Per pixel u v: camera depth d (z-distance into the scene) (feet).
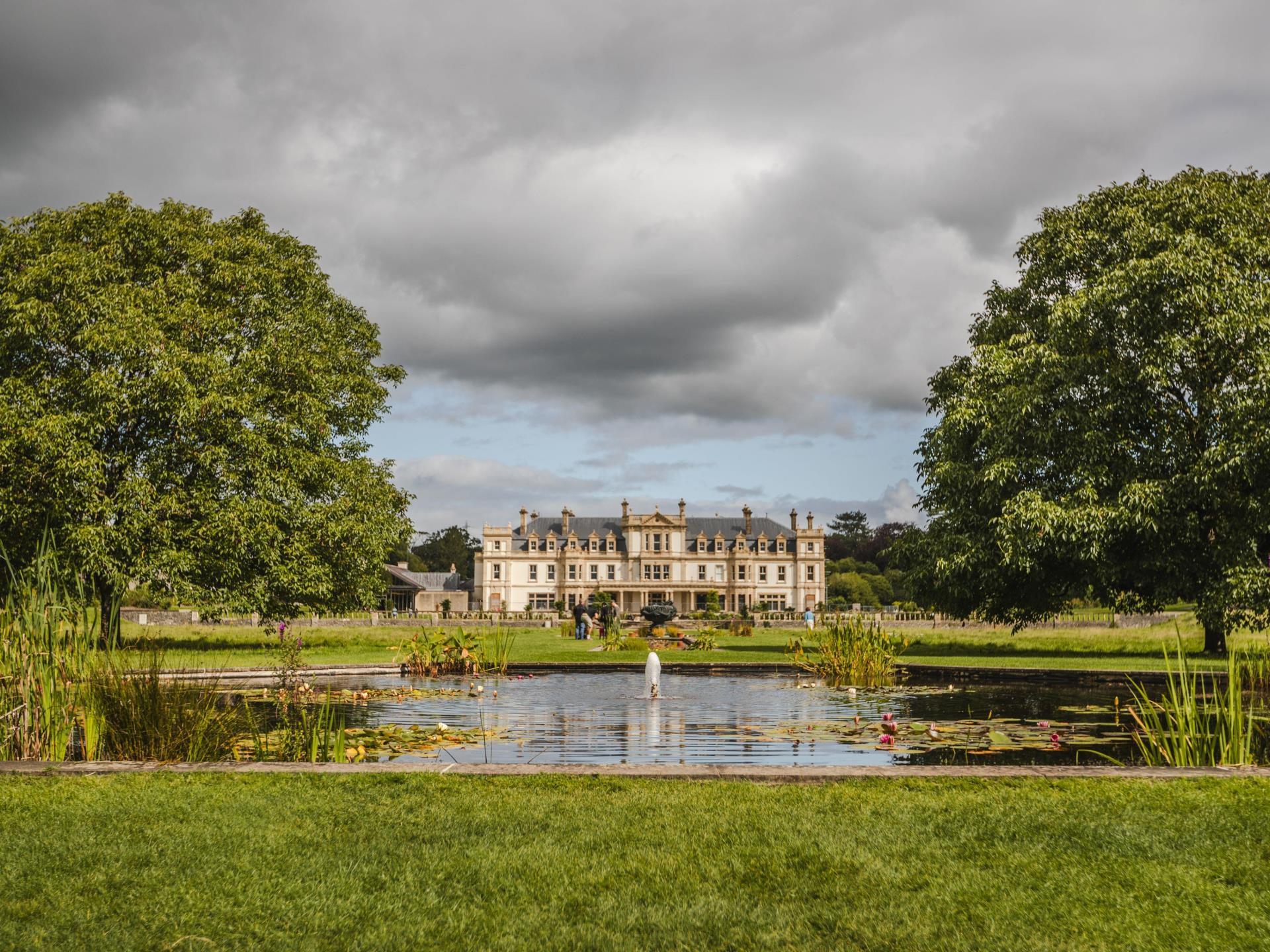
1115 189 78.69
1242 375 68.74
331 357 84.38
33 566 22.97
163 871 12.50
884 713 34.83
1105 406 70.49
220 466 70.59
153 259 75.72
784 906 11.26
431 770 19.12
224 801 16.30
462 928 10.58
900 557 88.33
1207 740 22.48
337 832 14.30
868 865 12.81
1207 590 65.92
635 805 16.03
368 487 81.97
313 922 10.75
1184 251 68.03
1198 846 13.71
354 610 85.05
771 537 316.40
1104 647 86.94
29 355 69.87
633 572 306.14
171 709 23.58
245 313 78.13
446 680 50.67
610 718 33.12
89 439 67.72
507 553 306.96
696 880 12.17
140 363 68.54
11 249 70.74
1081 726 30.99
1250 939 10.25
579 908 11.21
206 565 69.82
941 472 77.87
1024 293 83.71
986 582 75.56
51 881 12.12
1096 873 12.50
